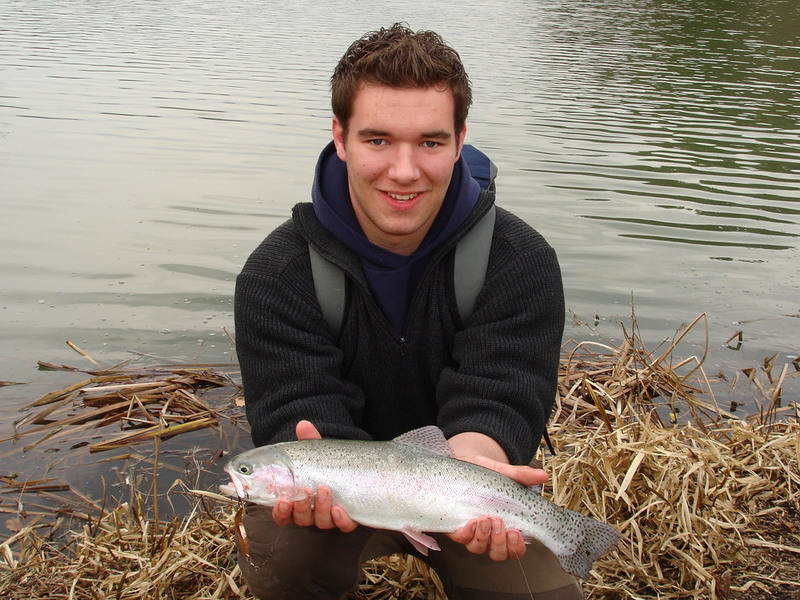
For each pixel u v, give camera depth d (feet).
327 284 3.91
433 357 4.00
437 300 3.93
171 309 8.00
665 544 4.48
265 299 3.91
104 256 9.06
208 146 13.20
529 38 27.30
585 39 27.17
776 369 7.09
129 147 13.03
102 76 18.39
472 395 3.85
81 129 13.97
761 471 5.20
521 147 13.62
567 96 17.85
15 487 5.46
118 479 5.58
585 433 5.69
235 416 6.38
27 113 14.87
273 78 18.78
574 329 7.81
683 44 26.22
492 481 3.55
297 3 36.35
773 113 16.71
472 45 25.30
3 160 12.17
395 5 36.81
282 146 13.28
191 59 21.08
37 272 8.64
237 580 4.35
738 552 4.53
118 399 6.54
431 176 3.65
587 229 10.16
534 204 10.98
